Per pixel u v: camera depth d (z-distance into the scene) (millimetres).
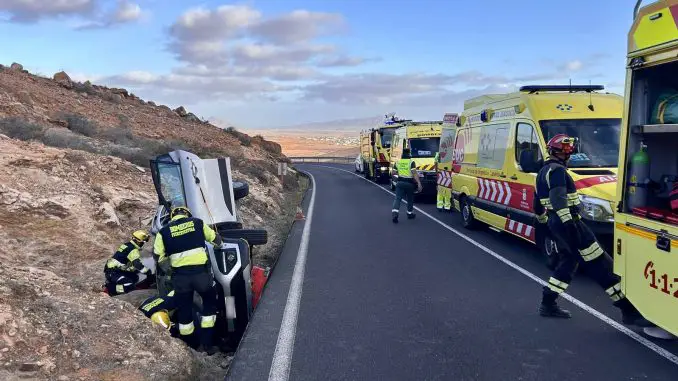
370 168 31984
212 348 6012
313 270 8867
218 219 6906
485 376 4699
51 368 4039
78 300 5062
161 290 6500
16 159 9375
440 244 10914
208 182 6918
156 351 4793
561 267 6031
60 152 11008
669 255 4332
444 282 7930
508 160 10023
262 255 9938
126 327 4910
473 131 12258
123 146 16438
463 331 5844
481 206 11523
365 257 9805
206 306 5988
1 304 4422
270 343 5590
